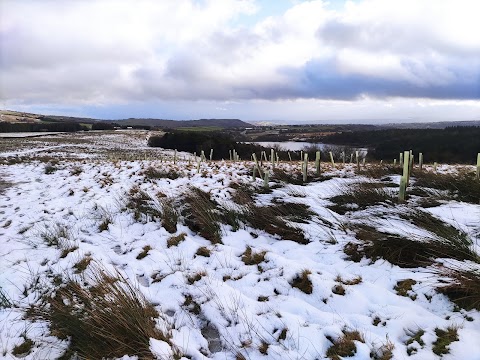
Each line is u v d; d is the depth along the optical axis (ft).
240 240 17.43
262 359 9.51
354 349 9.30
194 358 9.62
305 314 11.14
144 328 10.14
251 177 34.53
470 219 16.85
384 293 11.67
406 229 15.71
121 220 21.77
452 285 10.94
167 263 15.48
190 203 21.93
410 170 30.71
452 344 8.96
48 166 50.34
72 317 11.13
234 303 11.91
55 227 21.38
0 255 17.43
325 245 15.83
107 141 209.26
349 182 28.71
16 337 11.08
